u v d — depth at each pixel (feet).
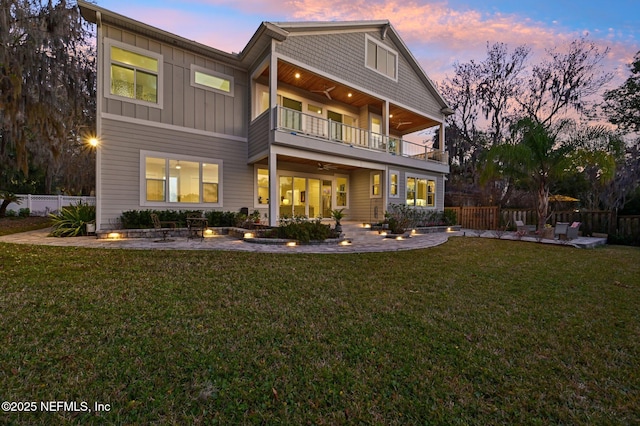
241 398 6.69
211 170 36.04
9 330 9.37
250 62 37.09
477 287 15.69
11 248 21.66
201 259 19.60
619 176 55.77
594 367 8.31
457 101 81.87
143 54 31.58
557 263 22.75
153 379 7.21
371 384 7.31
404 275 17.63
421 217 47.67
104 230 28.91
